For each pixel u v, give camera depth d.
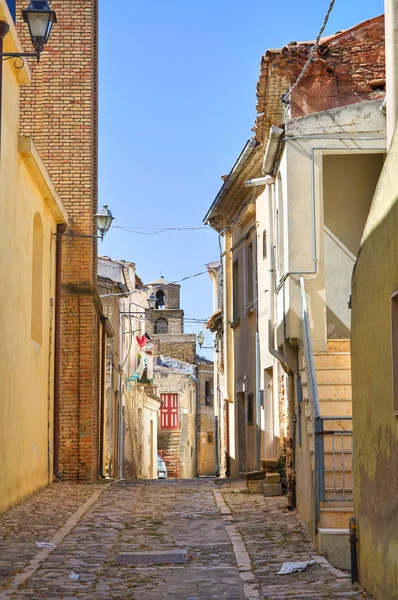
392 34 10.48
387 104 10.68
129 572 10.02
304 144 13.76
